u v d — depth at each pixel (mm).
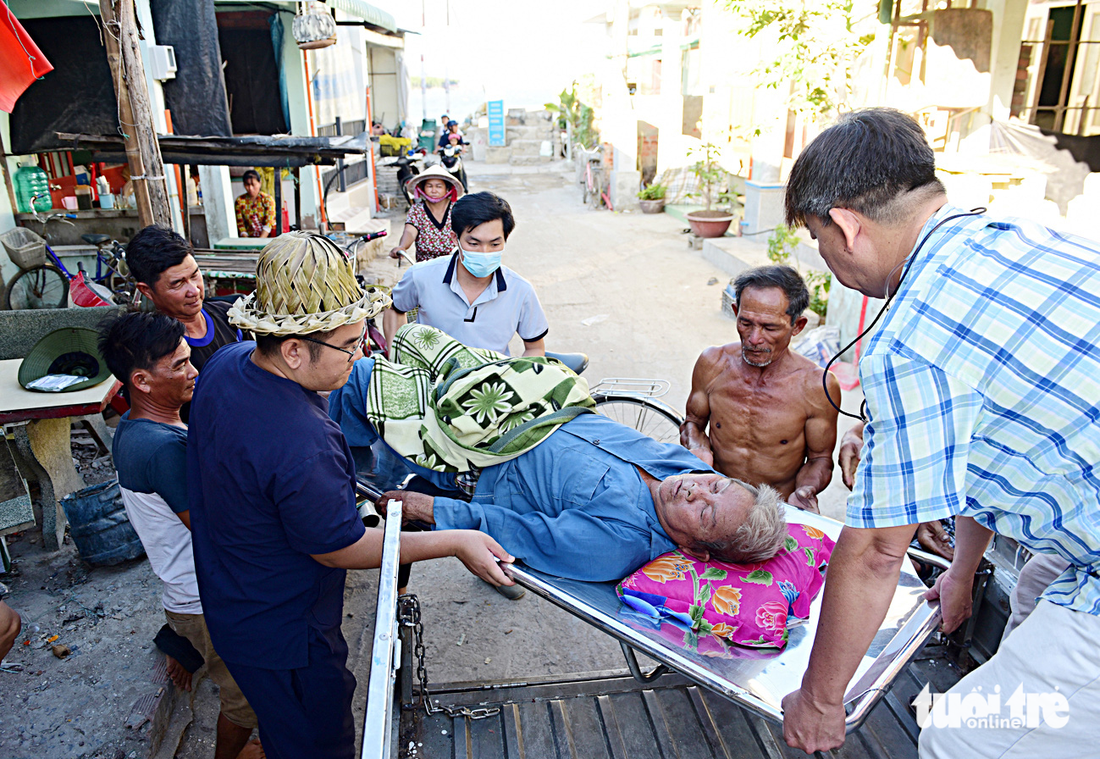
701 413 2949
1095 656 1393
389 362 2697
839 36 7355
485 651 3154
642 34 18344
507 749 2238
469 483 2615
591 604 1963
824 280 7336
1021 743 1529
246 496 1684
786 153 9953
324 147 5492
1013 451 1360
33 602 3139
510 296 3316
